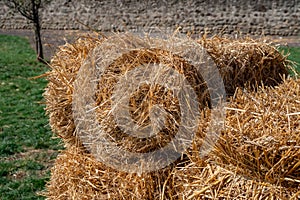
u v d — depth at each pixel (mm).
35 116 6426
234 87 2762
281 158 2094
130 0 16953
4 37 15312
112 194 2600
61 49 2941
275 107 2369
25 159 4926
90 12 17438
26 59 11195
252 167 2180
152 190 2521
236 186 2229
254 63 2840
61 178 2947
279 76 2967
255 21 16297
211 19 16562
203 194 2305
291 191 2127
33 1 11453
